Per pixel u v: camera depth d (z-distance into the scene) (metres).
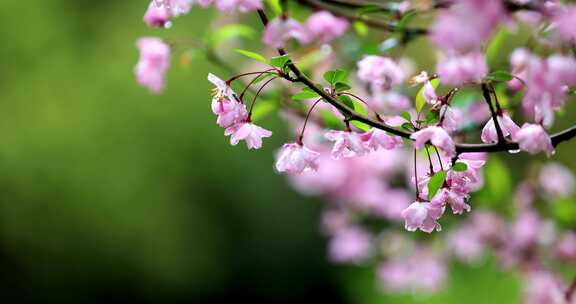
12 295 11.22
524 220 4.22
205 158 11.49
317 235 11.96
